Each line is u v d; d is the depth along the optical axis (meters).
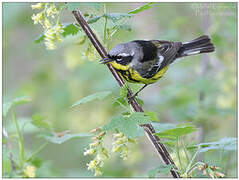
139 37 15.83
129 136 5.95
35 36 18.03
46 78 17.73
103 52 7.61
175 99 15.16
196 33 15.48
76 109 15.09
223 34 14.25
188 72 15.87
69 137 8.05
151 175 6.20
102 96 6.66
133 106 7.32
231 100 13.41
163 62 9.24
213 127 13.41
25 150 10.24
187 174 6.51
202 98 13.81
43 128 8.38
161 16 16.70
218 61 14.27
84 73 15.88
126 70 8.84
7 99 16.77
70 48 14.24
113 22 7.18
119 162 13.38
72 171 12.20
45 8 7.16
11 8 15.53
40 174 10.38
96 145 6.64
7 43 18.22
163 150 6.79
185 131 6.24
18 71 18.88
